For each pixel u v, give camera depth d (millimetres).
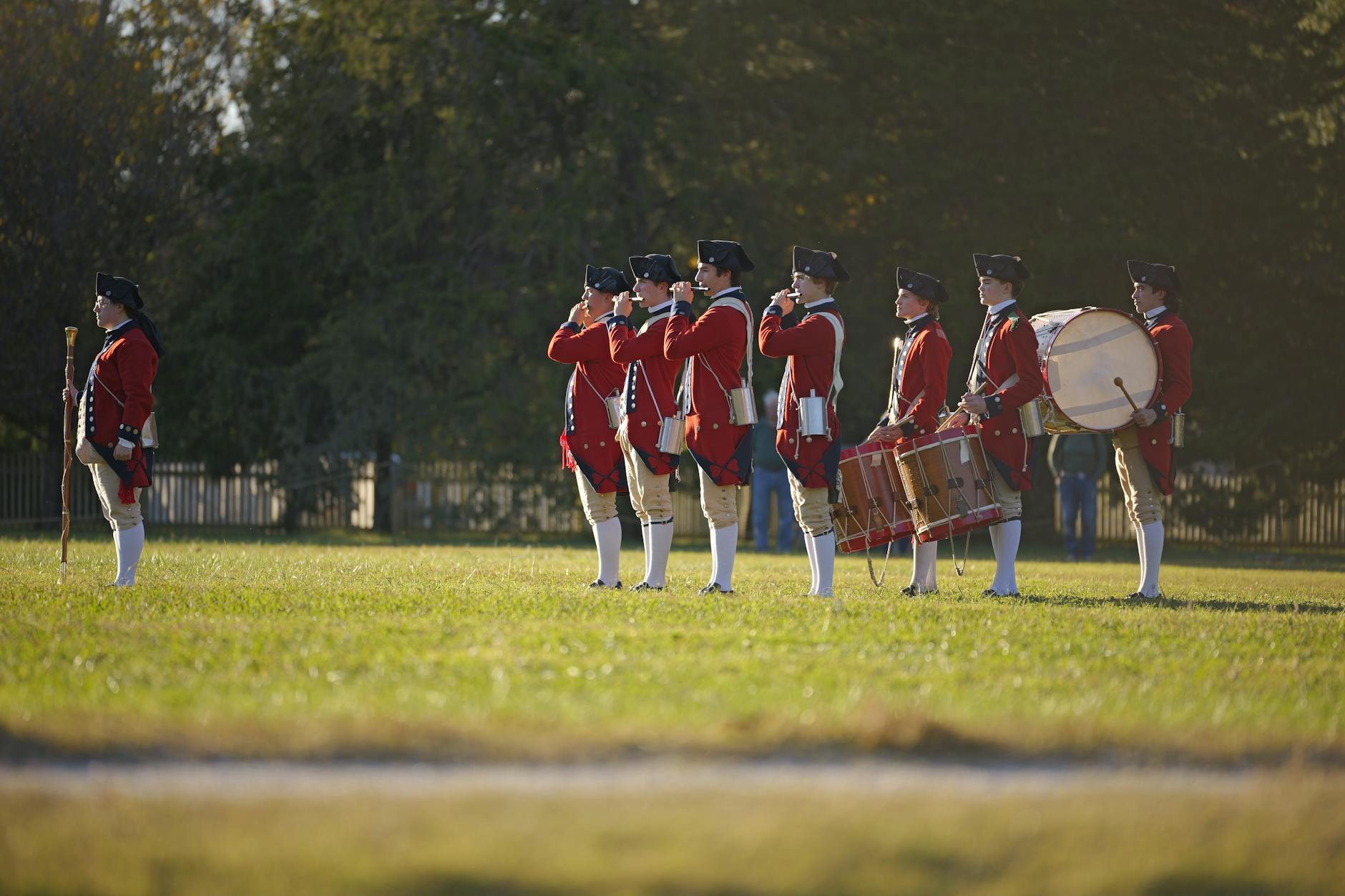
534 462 73625
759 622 24172
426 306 71625
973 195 72250
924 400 31047
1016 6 71625
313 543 58531
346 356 72250
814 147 70250
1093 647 22328
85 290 73938
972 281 71750
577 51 69312
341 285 78062
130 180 73875
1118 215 71625
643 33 73688
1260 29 72812
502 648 20562
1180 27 72500
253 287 76250
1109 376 31688
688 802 12547
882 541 30953
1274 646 23234
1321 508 76312
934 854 11258
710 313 30094
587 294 32906
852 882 10680
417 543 63312
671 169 72438
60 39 73188
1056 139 71938
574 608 26031
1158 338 32125
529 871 10758
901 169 71000
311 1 74812
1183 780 13781
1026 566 49250
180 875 10586
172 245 78562
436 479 75312
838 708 16203
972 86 70312
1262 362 74062
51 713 15477
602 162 70500
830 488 30406
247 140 77312
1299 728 16125
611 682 17844
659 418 31453
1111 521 79438
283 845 11219
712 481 30609
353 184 73500
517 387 73000
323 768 13641
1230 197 72875
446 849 11148
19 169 71000
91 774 13383
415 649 20469
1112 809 12516
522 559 43844
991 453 31250
